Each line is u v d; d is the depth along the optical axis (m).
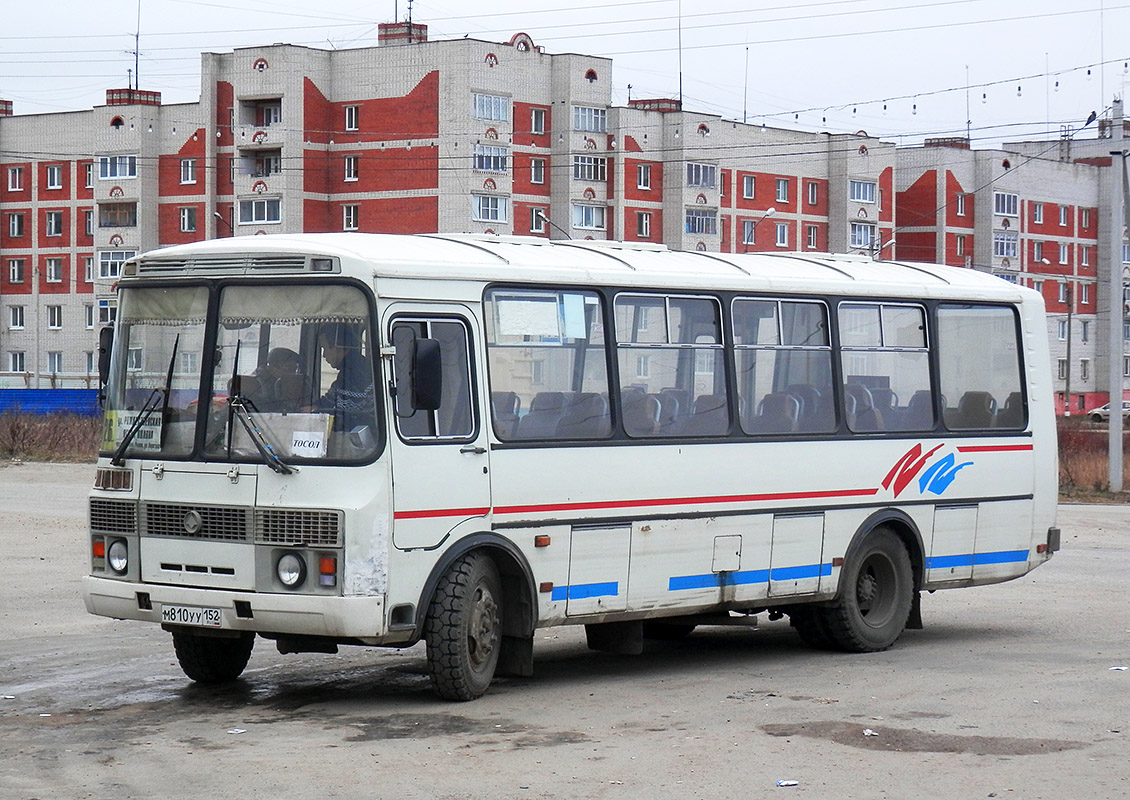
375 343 10.07
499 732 9.61
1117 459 35.81
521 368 10.99
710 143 77.12
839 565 13.25
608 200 75.12
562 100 73.56
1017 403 15.01
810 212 81.62
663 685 11.55
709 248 77.19
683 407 12.16
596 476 11.39
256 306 10.37
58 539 22.95
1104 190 97.06
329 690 11.21
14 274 81.62
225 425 10.30
